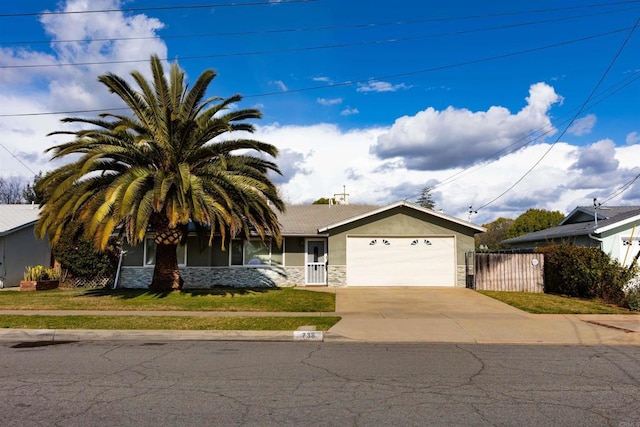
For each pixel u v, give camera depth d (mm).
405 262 22469
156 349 9758
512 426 5254
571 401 6188
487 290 20438
